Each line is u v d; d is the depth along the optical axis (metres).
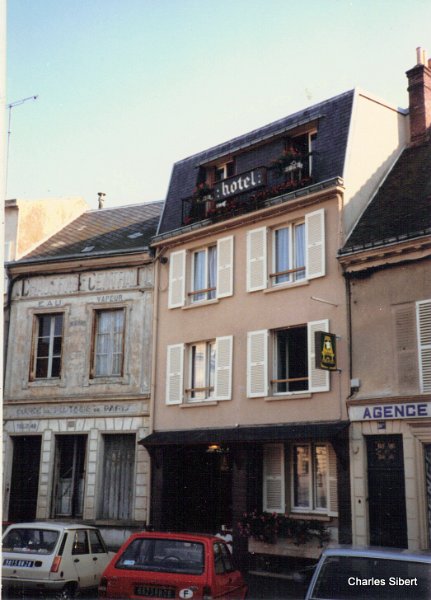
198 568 9.92
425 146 19.86
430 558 7.93
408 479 15.27
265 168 19.78
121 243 23.67
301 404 17.66
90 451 21.69
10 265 23.84
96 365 22.45
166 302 21.69
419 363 15.59
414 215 17.11
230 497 19.66
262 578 17.17
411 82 20.81
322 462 17.42
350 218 18.09
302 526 16.77
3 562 12.55
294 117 20.27
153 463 20.58
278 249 19.47
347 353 16.92
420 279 15.96
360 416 16.25
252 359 18.97
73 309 22.94
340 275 17.48
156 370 21.39
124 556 10.34
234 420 19.08
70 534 12.94
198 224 20.94
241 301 19.70
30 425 22.70
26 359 23.16
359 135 18.88
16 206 24.69
